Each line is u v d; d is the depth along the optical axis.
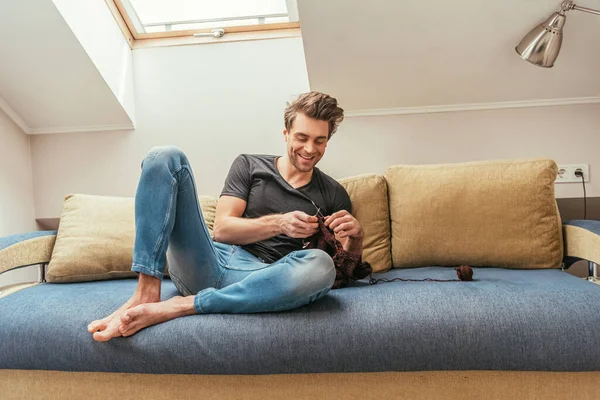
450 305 1.34
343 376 1.34
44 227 2.75
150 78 2.63
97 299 1.53
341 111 1.75
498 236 1.95
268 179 1.82
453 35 2.16
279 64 2.57
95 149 2.64
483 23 2.10
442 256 2.00
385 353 1.29
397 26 2.13
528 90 2.38
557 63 2.24
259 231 1.61
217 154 2.60
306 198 1.78
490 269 1.94
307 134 1.70
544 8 2.03
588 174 2.40
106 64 2.41
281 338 1.30
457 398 1.33
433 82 2.38
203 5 2.66
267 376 1.36
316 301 1.42
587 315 1.29
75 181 2.64
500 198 1.96
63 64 2.32
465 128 2.48
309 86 2.46
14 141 2.55
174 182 1.41
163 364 1.32
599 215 2.56
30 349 1.38
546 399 1.31
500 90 2.39
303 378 1.35
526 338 1.27
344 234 1.60
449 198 2.00
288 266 1.37
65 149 2.65
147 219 1.39
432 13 2.07
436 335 1.29
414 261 2.04
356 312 1.34
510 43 2.18
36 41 2.22
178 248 1.47
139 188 1.41
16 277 2.51
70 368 1.38
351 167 2.53
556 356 1.26
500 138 2.46
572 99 2.41
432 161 2.49
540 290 1.42
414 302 1.37
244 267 1.54
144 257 1.38
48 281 1.91
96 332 1.32
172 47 2.61
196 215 1.46
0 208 2.42
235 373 1.33
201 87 2.60
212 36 2.61
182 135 2.61
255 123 2.58
